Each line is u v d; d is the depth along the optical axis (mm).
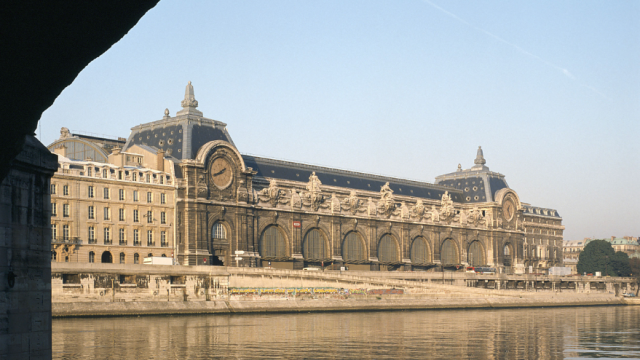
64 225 125062
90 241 128375
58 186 124750
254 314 115875
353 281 137375
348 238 181875
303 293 128250
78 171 128375
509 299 160750
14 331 40281
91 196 129375
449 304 148000
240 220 153875
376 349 70000
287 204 167000
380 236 189250
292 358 63188
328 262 175250
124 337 76062
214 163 150875
